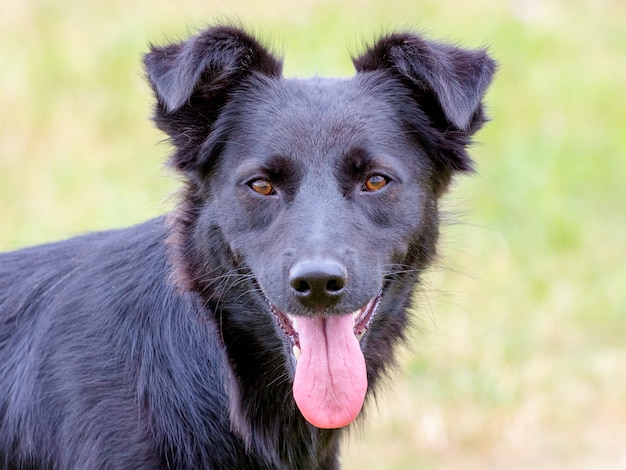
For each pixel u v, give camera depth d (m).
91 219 18.05
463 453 13.28
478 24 26.67
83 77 22.95
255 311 8.58
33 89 22.45
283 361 8.69
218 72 8.82
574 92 23.73
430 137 9.06
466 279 16.62
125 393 8.26
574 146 21.22
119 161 20.20
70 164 19.92
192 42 8.46
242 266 8.48
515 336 15.38
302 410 7.91
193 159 8.92
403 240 8.60
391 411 13.85
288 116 8.65
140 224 9.23
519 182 19.53
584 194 19.86
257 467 8.72
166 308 8.54
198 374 8.46
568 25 28.09
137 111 21.88
